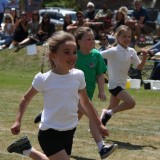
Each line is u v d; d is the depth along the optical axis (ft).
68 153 43.29
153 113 94.58
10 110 93.30
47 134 42.37
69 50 41.68
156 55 140.67
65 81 42.65
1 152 61.41
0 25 196.13
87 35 61.05
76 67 61.46
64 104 42.27
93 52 61.98
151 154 62.34
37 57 168.55
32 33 180.14
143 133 75.00
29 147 45.29
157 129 78.54
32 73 161.89
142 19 166.61
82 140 68.59
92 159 59.36
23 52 173.68
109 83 71.26
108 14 169.37
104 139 70.33
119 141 69.36
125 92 70.18
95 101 107.86
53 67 43.01
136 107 101.35
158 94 119.24
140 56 145.28
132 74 134.31
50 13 263.90
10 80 143.02
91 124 56.95
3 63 172.96
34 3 247.29
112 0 323.98
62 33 42.42
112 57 70.33
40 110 94.07
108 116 69.82
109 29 166.30
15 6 232.73
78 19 156.46
